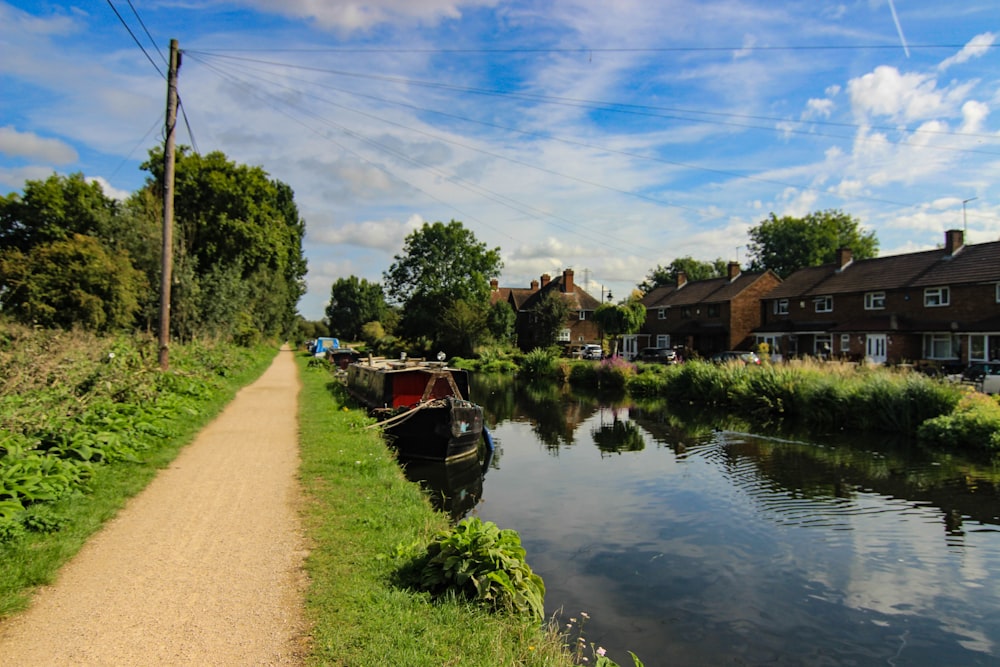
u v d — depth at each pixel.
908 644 6.58
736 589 7.88
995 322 31.70
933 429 17.52
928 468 14.43
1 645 4.19
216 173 38.19
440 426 15.17
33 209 36.56
